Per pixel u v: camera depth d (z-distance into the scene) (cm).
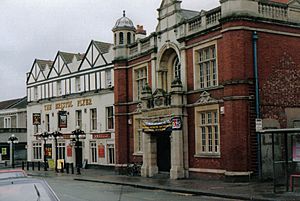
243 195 1722
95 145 3975
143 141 2955
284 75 2378
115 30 3338
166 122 2686
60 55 4519
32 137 4950
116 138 3319
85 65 4128
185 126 2623
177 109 2600
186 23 2656
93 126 4034
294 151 1738
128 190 2216
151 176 2889
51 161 4378
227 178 2245
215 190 1942
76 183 2759
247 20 2264
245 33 2262
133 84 3231
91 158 4025
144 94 2928
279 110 2339
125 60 3303
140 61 3150
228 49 2258
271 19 2336
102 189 2297
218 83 2402
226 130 2266
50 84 4666
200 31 2523
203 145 2545
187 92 2623
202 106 2514
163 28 2877
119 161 3281
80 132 3838
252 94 2258
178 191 2061
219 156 2373
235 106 2230
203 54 2552
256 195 1706
